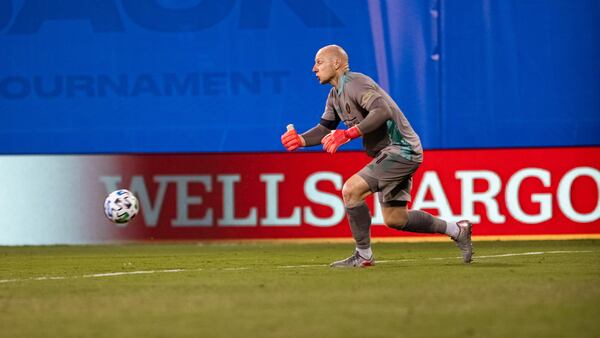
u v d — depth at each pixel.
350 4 43.66
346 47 43.78
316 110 44.22
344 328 14.59
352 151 41.72
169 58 44.72
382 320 15.35
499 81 43.59
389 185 24.67
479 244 38.22
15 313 16.75
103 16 44.88
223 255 33.66
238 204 42.06
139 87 44.91
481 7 43.44
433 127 43.78
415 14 43.50
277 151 43.59
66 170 42.53
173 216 42.25
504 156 41.22
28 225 42.47
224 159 42.12
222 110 44.62
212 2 44.41
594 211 40.75
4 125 45.41
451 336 13.76
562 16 43.25
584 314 15.88
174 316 16.08
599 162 40.72
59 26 45.06
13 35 45.22
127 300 18.41
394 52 43.56
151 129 45.00
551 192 41.00
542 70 43.47
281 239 41.84
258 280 22.17
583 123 43.50
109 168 42.41
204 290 20.08
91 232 42.34
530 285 20.23
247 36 44.28
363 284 20.73
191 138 44.88
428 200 41.41
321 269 25.38
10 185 42.62
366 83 24.27
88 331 14.60
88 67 45.06
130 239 42.25
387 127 24.38
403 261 28.30
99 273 25.52
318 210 41.78
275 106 44.34
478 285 20.30
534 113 43.59
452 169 41.34
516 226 41.16
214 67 44.53
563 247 35.53
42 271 26.72
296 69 44.16
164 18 44.62
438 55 43.59
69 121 45.22
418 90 43.69
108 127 45.16
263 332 14.28
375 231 41.75
